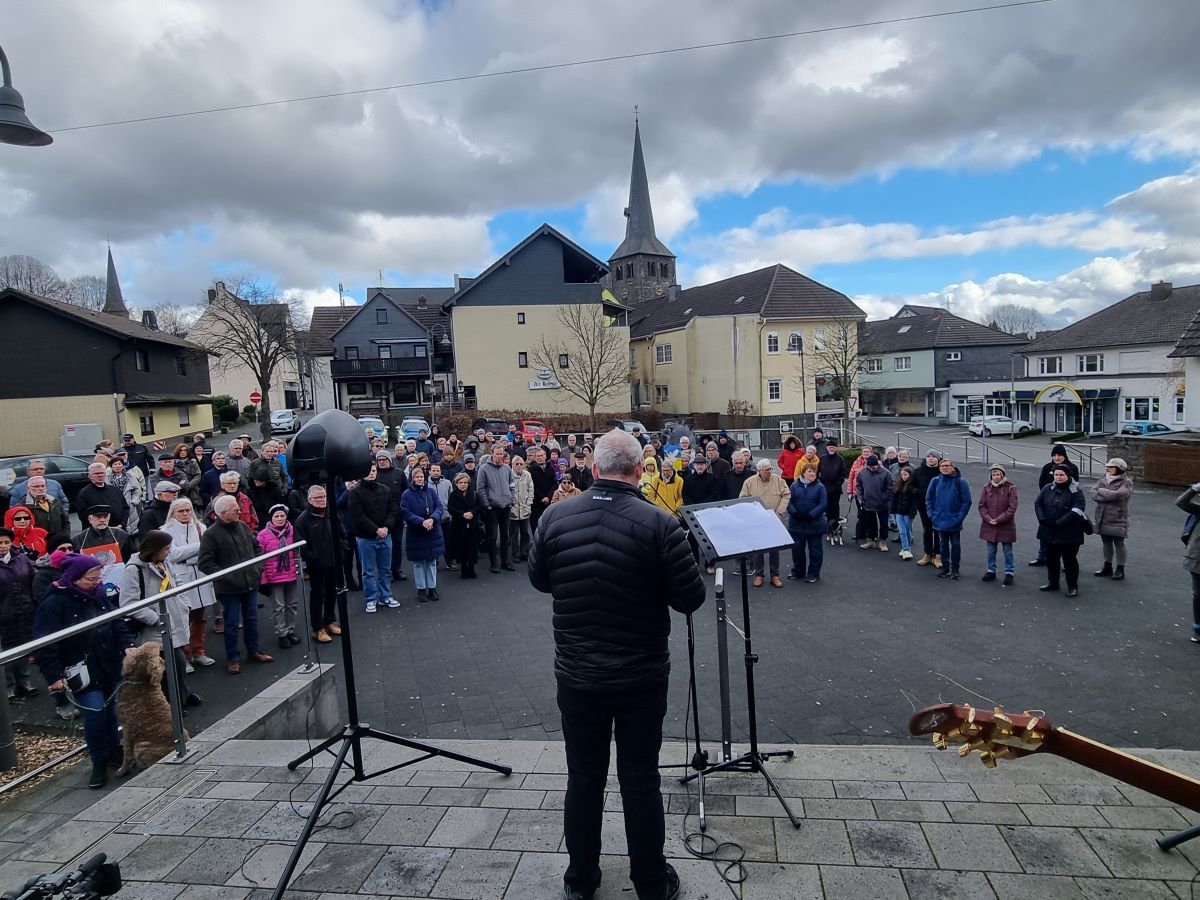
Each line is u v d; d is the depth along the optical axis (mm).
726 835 2920
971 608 7562
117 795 3400
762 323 39719
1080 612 7316
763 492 9047
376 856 2855
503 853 2857
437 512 8562
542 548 2635
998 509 8477
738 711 5105
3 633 5699
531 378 40188
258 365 43250
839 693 5398
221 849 2930
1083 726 4762
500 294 39938
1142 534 11367
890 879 2605
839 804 3146
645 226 71688
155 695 3869
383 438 14008
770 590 8602
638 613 2461
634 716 2484
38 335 28969
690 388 42875
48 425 29109
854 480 11234
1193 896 2475
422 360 46844
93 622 3688
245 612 4594
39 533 7008
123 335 29516
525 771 3588
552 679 5895
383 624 7602
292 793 3404
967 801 3150
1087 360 45625
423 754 3850
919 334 58250
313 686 4723
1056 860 2693
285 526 7012
